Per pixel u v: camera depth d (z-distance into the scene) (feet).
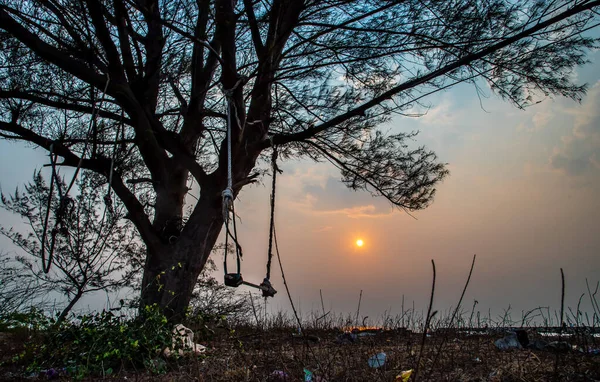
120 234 29.86
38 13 24.38
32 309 22.07
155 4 25.89
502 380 12.14
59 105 23.85
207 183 25.64
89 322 18.51
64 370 16.67
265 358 15.38
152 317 18.33
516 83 23.82
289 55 26.45
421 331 19.93
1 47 23.91
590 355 13.30
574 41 22.31
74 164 23.76
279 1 23.32
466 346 17.06
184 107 27.81
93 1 20.92
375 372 13.21
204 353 17.89
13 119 23.71
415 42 23.73
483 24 22.47
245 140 25.29
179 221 26.63
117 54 22.68
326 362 14.44
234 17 23.47
